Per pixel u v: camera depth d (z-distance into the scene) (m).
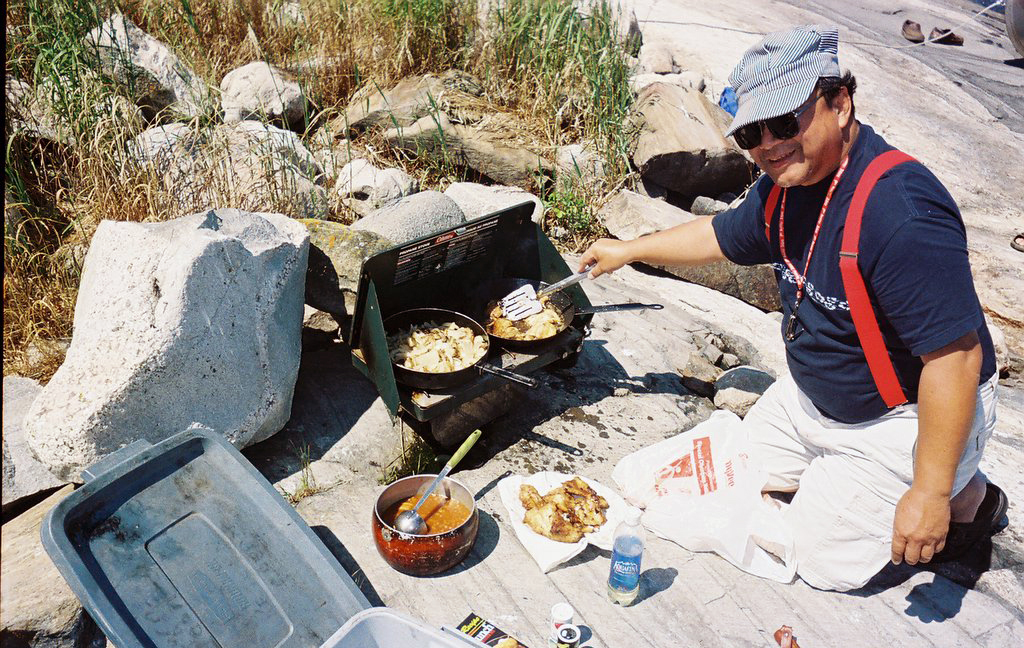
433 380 3.32
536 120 6.02
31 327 3.85
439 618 2.77
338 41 6.37
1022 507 3.46
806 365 2.88
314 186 4.81
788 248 2.80
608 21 6.97
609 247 3.56
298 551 2.65
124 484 2.66
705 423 3.36
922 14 12.84
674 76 7.77
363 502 3.23
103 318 3.02
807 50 2.37
